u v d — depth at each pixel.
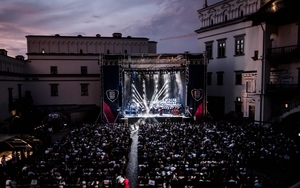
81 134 24.92
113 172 15.35
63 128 34.47
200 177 13.52
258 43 36.06
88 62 45.31
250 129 27.67
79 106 43.88
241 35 39.06
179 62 38.53
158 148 19.08
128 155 22.31
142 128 28.83
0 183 16.08
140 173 15.19
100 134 24.66
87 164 15.80
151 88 44.97
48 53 43.72
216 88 44.97
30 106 40.22
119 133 25.69
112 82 37.81
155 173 14.50
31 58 43.19
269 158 18.30
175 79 44.84
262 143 21.20
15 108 35.03
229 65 41.84
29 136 24.48
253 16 34.41
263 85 33.91
